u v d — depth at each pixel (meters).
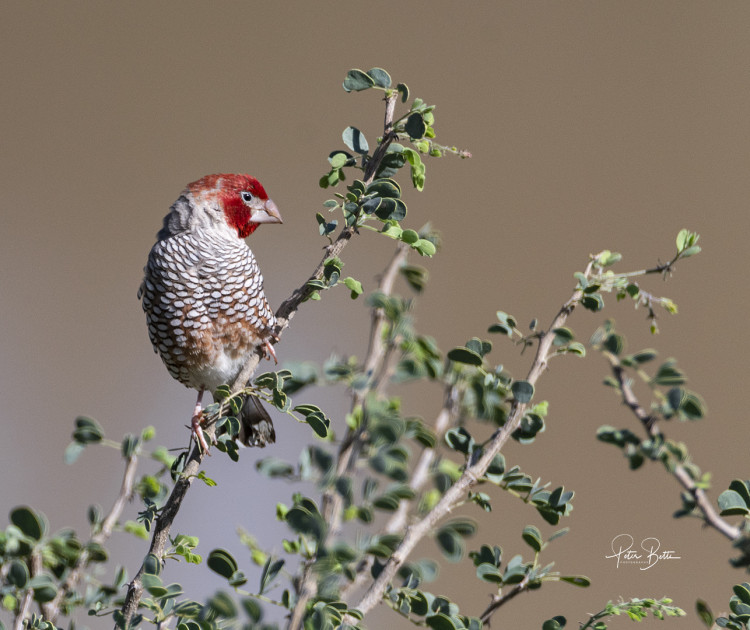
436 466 5.01
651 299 4.81
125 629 3.88
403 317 5.00
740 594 4.21
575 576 4.19
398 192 4.71
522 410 4.27
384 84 4.84
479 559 4.46
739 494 4.13
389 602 4.04
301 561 4.30
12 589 3.91
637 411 5.27
